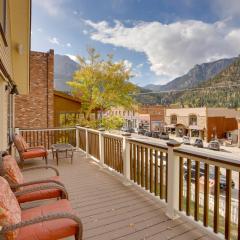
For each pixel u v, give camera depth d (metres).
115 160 5.18
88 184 4.63
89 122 16.73
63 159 7.00
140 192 4.11
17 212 1.99
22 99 11.35
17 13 5.55
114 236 2.70
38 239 1.91
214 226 2.55
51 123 11.98
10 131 6.71
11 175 2.69
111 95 18.17
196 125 34.25
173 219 3.09
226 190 2.34
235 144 28.00
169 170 3.15
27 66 7.61
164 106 39.66
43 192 2.82
